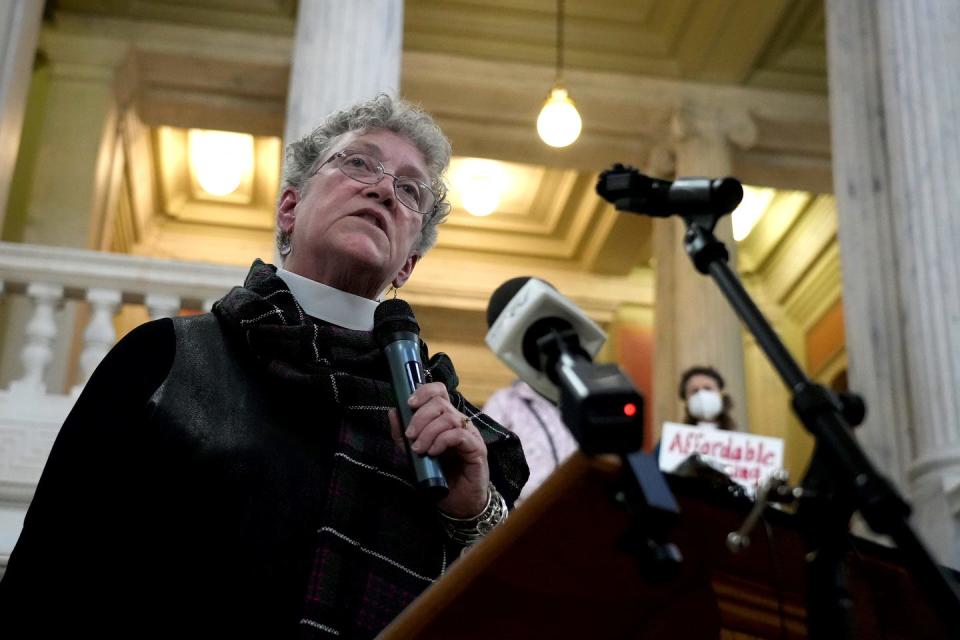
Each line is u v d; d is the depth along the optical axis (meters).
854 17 8.83
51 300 5.76
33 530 1.76
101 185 10.59
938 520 6.59
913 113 7.59
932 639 1.58
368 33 7.74
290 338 1.96
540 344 1.33
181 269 5.90
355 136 2.34
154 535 1.79
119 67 10.83
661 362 11.28
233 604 1.75
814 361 14.02
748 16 11.13
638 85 11.66
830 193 12.25
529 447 5.27
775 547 1.48
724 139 11.61
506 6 11.41
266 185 13.41
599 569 1.40
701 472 1.47
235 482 1.83
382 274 2.23
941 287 7.08
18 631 1.67
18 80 8.28
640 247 13.59
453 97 11.60
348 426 1.94
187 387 1.90
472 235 13.98
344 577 1.80
